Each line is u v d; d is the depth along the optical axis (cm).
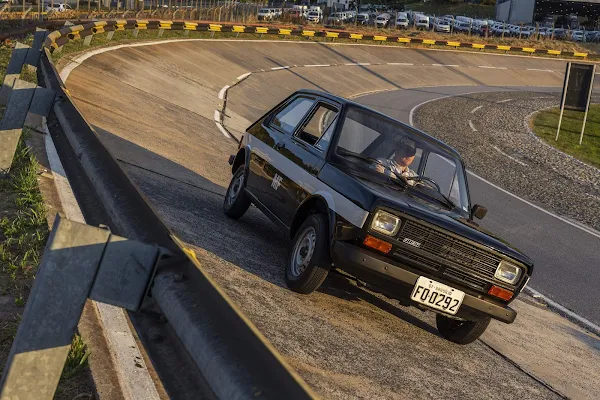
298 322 495
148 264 247
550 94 5050
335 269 565
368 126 617
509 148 2503
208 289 222
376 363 474
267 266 612
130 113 1320
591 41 7162
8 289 402
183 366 222
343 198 536
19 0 2989
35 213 515
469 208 625
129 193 337
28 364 237
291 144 648
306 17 5878
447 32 6719
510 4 8269
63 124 548
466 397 472
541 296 914
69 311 237
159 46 2705
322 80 3688
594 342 764
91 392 305
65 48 1856
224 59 3138
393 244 519
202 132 1508
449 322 590
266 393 184
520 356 616
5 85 965
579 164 2359
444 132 2697
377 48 5212
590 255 1245
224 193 971
